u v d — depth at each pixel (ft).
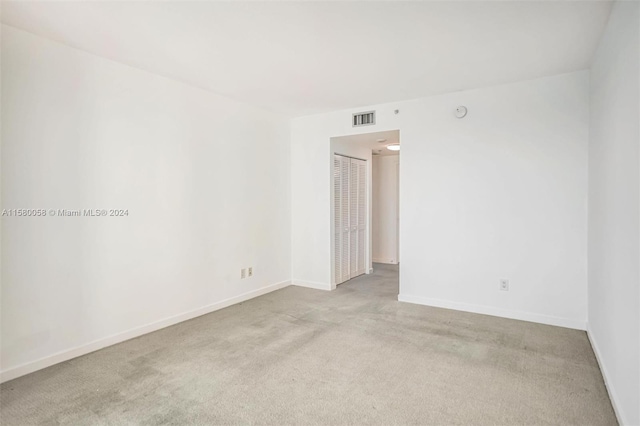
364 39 8.56
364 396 7.29
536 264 11.55
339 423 6.43
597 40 8.60
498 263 12.17
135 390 7.54
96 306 9.58
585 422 6.41
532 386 7.63
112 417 6.60
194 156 12.19
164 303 11.31
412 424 6.40
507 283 12.05
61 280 8.85
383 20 7.65
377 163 23.48
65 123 8.88
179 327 11.29
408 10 7.23
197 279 12.37
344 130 15.28
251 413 6.73
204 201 12.58
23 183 8.16
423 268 13.62
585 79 10.66
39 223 8.44
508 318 11.99
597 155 9.16
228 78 11.29
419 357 9.07
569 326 11.08
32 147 8.30
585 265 10.84
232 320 11.96
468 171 12.58
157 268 11.09
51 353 8.67
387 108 14.16
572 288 11.03
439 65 10.22
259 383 7.82
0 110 7.78
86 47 9.00
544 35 8.38
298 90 12.53
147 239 10.80
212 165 12.85
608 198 7.72
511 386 7.64
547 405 6.93
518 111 11.67
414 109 13.57
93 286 9.50
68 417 6.61
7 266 7.93
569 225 11.03
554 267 11.28
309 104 14.37
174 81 11.48
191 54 9.44
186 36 8.41
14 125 8.00
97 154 9.55
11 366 8.00
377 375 8.16
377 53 9.37
